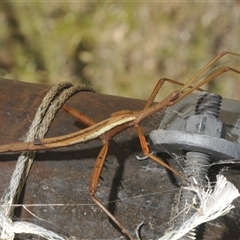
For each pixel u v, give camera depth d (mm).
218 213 555
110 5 1078
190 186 565
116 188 583
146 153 584
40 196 582
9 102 604
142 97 1034
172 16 1059
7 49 1065
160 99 1022
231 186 555
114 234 577
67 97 612
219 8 1050
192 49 1040
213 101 577
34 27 1074
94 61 1059
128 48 1056
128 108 618
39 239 582
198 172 572
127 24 1064
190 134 568
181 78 1031
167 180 582
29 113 602
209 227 574
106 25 1069
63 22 1078
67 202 581
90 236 577
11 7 1083
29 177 585
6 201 578
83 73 1055
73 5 1079
